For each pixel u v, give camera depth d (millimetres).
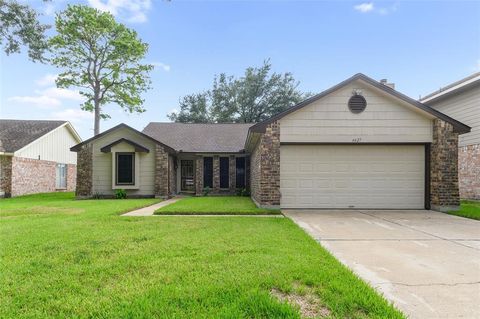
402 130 10195
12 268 3770
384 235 6090
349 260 4312
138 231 6059
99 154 15867
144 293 2984
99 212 9156
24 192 18672
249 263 3879
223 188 18500
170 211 9086
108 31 23062
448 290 3211
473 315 2654
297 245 4898
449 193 9883
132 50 23703
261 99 36344
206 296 2895
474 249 4980
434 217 8641
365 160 10516
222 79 37156
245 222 7277
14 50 15938
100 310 2668
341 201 10445
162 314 2584
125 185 15562
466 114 14164
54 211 9555
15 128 21203
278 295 2975
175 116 37219
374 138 10180
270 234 5801
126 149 15539
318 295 2973
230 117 36344
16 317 2576
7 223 7129
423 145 10469
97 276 3504
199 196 17547
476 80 12938
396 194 10461
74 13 22125
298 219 8188
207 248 4664
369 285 3250
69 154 24484
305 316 2562
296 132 10172
